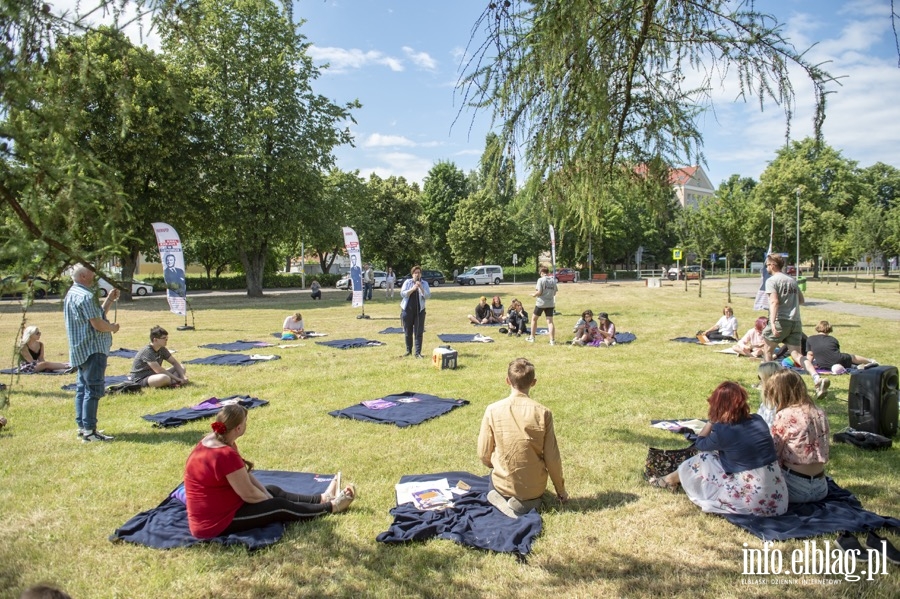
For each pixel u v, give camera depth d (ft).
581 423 22.52
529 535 13.19
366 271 97.09
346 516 14.49
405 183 186.80
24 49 6.80
